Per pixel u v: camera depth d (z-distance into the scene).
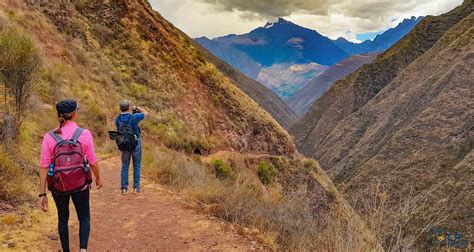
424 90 155.88
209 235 6.16
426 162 110.00
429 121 125.94
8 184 6.36
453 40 190.25
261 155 30.28
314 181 32.44
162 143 21.05
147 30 31.75
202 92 32.09
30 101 11.33
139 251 5.45
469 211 65.62
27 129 9.94
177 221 6.76
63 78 17.23
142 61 28.05
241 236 6.21
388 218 3.95
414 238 3.55
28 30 18.75
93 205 7.51
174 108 26.70
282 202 7.52
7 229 5.32
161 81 28.02
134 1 33.00
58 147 4.16
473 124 113.69
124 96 22.95
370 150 153.00
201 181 9.72
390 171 115.75
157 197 8.31
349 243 4.21
